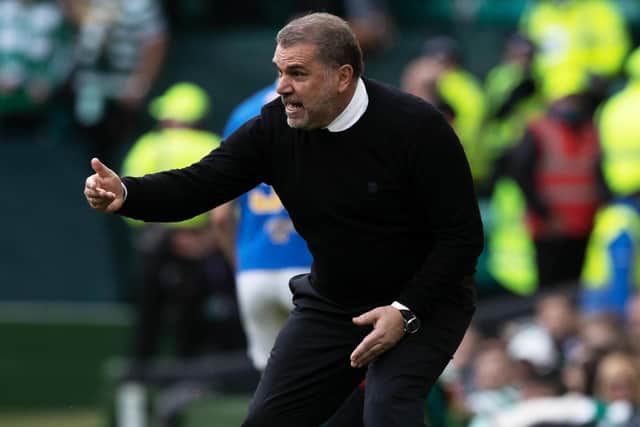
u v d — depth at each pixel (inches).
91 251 1872.5
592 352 1256.8
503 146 1787.6
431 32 2007.9
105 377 1547.7
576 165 1592.0
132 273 1867.6
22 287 1863.9
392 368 754.2
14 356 1851.6
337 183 748.6
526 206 1608.0
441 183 744.3
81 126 1925.4
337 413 826.2
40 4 1946.4
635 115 1562.5
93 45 1923.0
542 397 1230.3
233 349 1630.2
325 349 777.6
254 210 1045.2
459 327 768.9
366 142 742.5
